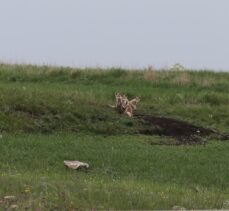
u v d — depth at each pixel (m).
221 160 75.44
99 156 72.56
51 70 130.38
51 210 45.09
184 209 47.00
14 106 89.94
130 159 72.31
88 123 90.38
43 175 60.09
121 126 91.38
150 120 95.69
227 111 109.06
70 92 106.38
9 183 51.94
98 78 129.50
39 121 87.62
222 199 51.88
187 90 125.62
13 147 73.88
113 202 47.34
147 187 56.59
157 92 120.06
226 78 137.38
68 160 70.00
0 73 126.62
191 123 99.25
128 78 129.50
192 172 68.31
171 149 80.19
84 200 47.59
